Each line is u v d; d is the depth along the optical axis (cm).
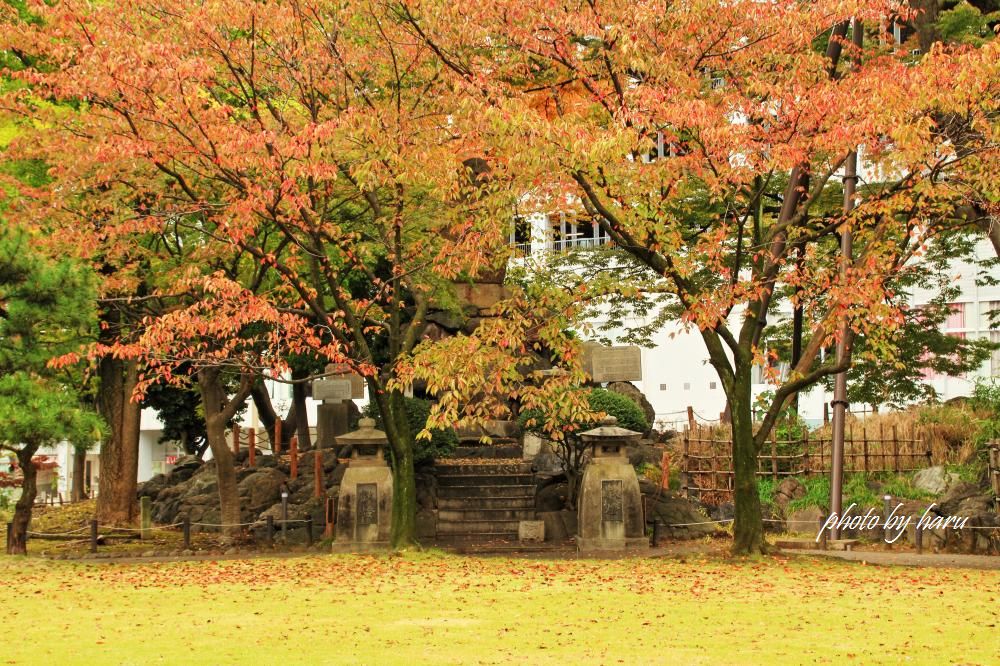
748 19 1781
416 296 2211
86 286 1997
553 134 1634
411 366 1922
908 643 1147
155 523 2802
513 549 2277
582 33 1759
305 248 2000
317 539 2400
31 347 1975
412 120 1991
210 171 1973
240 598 1512
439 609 1393
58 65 2172
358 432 2233
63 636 1227
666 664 1048
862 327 1877
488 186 1925
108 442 2816
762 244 1898
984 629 1224
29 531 2719
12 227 1953
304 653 1114
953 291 2956
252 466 2931
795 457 2530
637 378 2767
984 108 1772
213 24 1900
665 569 1789
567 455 2517
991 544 2080
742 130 1695
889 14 1853
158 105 1914
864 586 1573
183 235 2419
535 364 2992
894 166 1858
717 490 2530
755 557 1892
